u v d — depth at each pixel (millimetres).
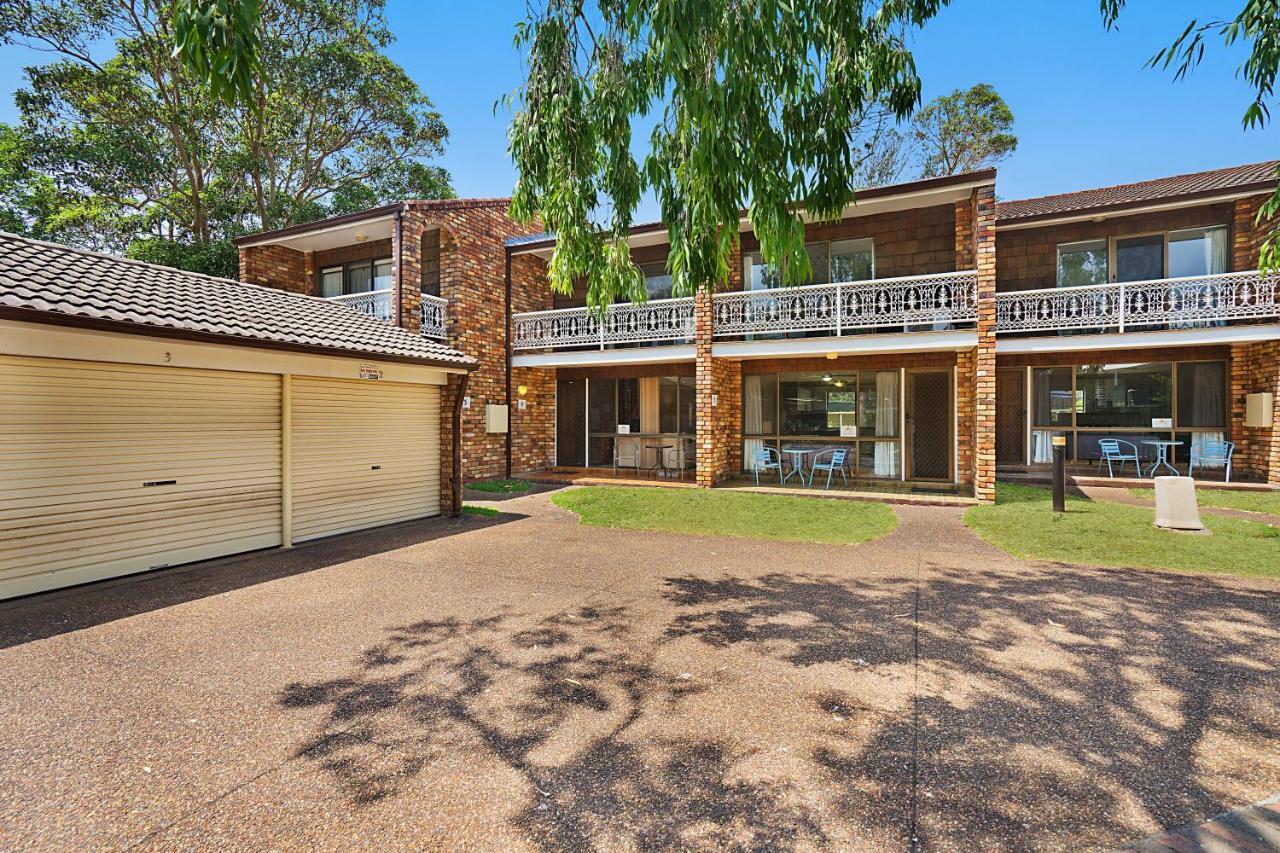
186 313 6637
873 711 3385
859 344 11047
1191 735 3098
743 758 2924
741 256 13359
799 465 12773
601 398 15734
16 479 5426
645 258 14734
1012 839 2342
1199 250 12062
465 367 9789
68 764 2873
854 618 4938
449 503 9914
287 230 14594
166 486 6547
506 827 2434
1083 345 11383
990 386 10078
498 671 3943
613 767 2855
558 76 5316
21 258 6293
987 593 5570
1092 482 12086
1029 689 3635
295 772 2818
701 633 4625
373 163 22641
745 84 4578
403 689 3684
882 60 5328
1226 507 9516
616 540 8016
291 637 4562
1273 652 4133
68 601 5418
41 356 5500
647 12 4680
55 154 16625
